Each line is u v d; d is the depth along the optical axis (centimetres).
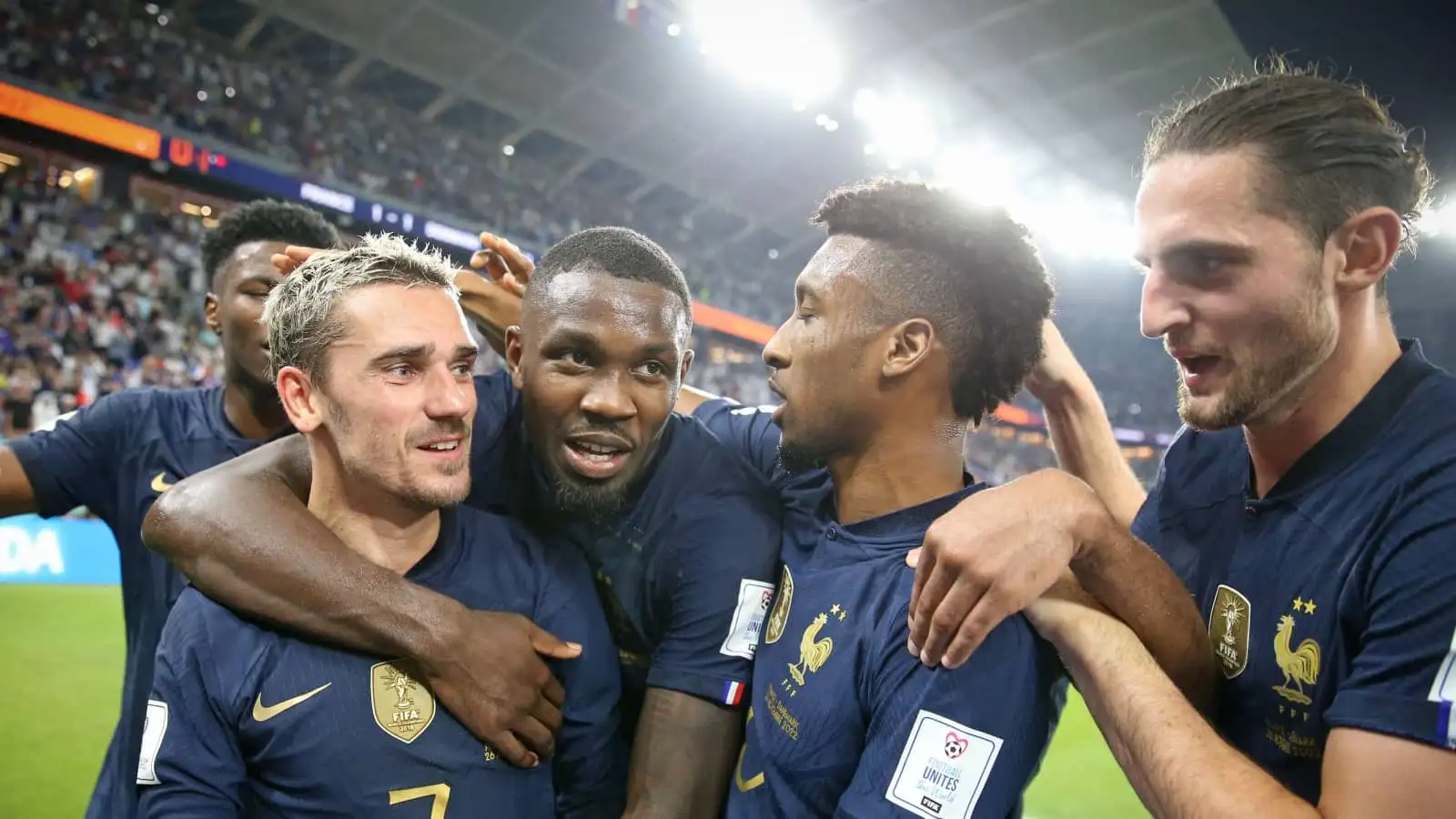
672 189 1967
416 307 132
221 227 226
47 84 1137
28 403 959
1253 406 116
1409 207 116
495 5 1380
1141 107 1551
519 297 194
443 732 131
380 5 1358
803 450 143
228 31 1462
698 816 141
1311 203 108
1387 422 117
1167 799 106
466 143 1695
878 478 139
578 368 142
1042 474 123
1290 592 121
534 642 139
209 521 137
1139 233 120
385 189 1471
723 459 165
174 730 126
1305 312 111
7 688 460
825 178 1914
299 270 138
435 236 1445
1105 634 119
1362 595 113
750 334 1864
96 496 216
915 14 1416
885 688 121
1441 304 1603
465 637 131
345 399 130
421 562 143
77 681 479
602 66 1544
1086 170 1777
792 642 137
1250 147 110
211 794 125
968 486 144
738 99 1645
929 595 114
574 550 158
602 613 154
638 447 147
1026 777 121
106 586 710
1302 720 120
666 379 148
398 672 132
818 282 138
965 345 136
